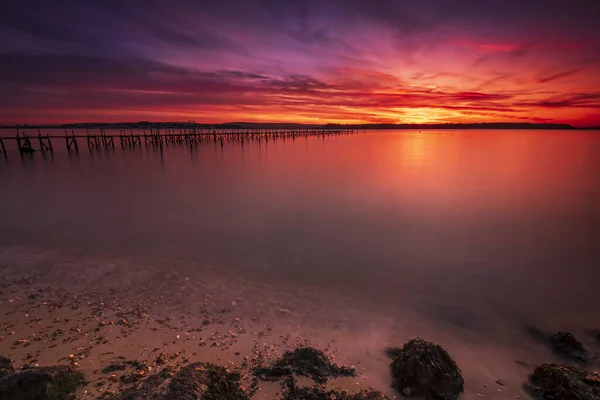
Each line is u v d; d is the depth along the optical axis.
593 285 9.07
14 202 19.45
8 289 7.95
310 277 9.27
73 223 14.98
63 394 4.11
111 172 32.88
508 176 29.77
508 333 6.72
